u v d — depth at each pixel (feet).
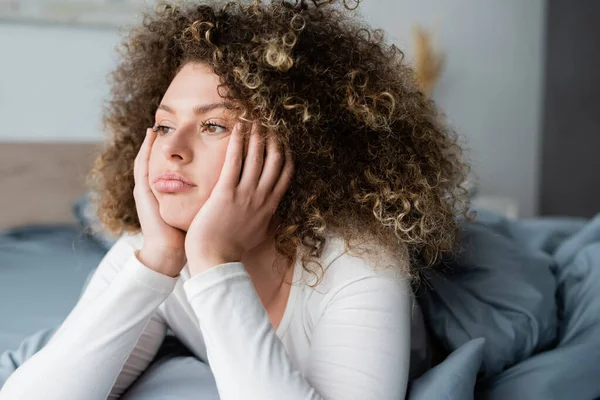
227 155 2.60
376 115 2.87
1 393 2.54
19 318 4.49
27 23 8.20
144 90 3.51
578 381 2.95
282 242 2.80
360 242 2.72
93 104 8.56
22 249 6.77
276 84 2.69
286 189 2.80
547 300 3.50
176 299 3.10
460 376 2.68
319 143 2.78
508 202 9.29
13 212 8.12
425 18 10.16
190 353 3.44
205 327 2.45
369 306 2.56
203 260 2.53
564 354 3.05
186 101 2.69
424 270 3.27
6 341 4.00
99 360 2.54
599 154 9.20
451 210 3.29
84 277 5.72
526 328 3.30
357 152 2.92
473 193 7.40
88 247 6.89
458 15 10.28
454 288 3.42
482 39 10.43
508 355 3.18
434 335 3.43
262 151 2.67
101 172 3.67
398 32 10.06
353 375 2.43
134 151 3.59
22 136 8.36
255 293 2.55
